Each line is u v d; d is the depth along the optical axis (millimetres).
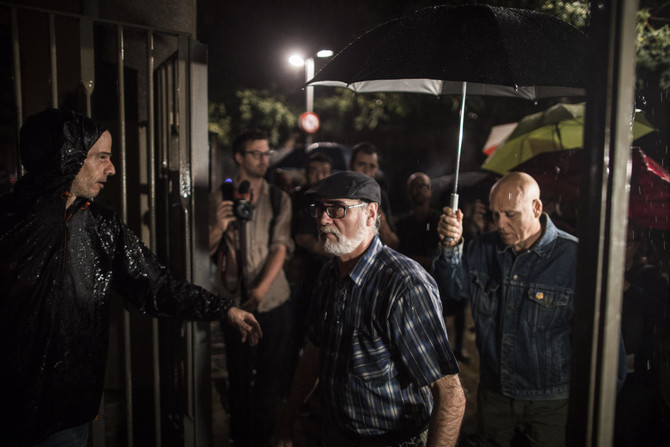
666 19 3676
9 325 1572
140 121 2814
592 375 951
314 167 3896
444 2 4512
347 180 1700
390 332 1603
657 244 2465
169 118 2602
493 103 6480
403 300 1580
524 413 2160
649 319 2273
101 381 1831
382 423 1695
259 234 3014
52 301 1639
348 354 1703
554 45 1860
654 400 2285
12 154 3291
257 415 2982
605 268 922
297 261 3562
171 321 2783
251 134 2986
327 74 2111
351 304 1703
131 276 1969
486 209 3529
